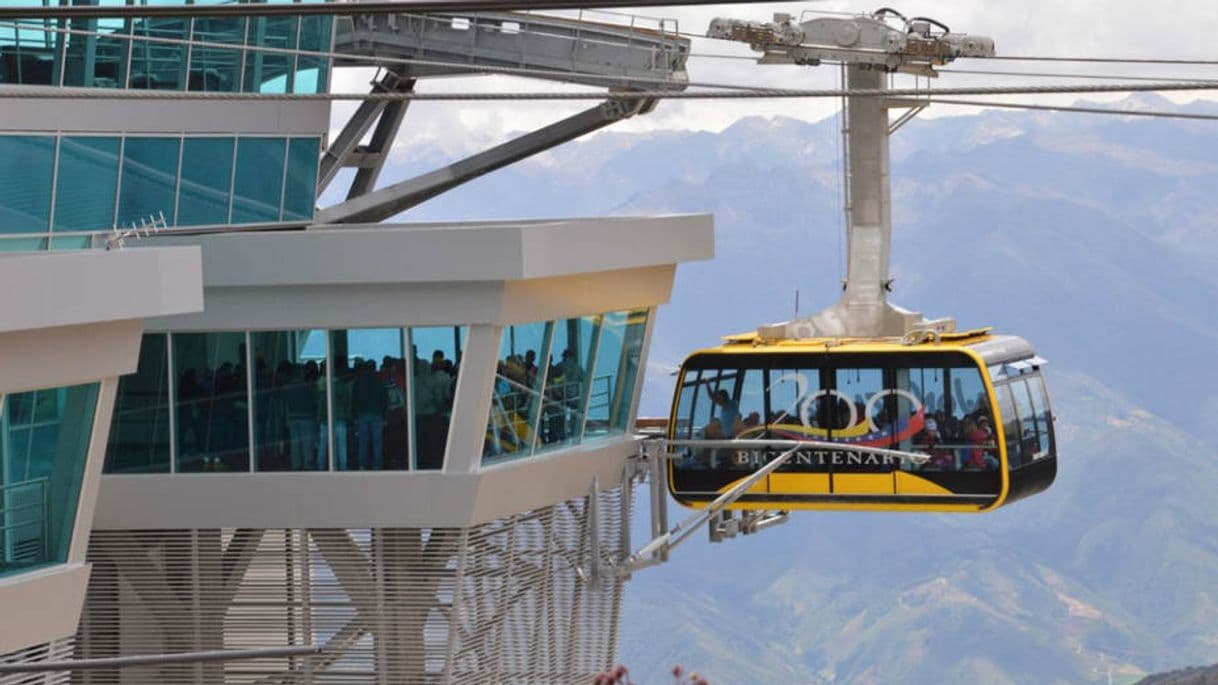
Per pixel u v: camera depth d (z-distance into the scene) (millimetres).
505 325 47188
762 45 51594
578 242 48719
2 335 34750
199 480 48094
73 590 37156
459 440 47406
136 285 37219
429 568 48312
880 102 51688
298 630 48656
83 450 37156
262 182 52375
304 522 48000
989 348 48500
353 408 47688
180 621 48906
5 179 44000
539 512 50688
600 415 52375
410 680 48438
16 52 44031
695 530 51281
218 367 48000
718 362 50156
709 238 54375
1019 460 47969
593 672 54000
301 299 47344
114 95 24188
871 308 51406
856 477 48844
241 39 50500
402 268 46594
